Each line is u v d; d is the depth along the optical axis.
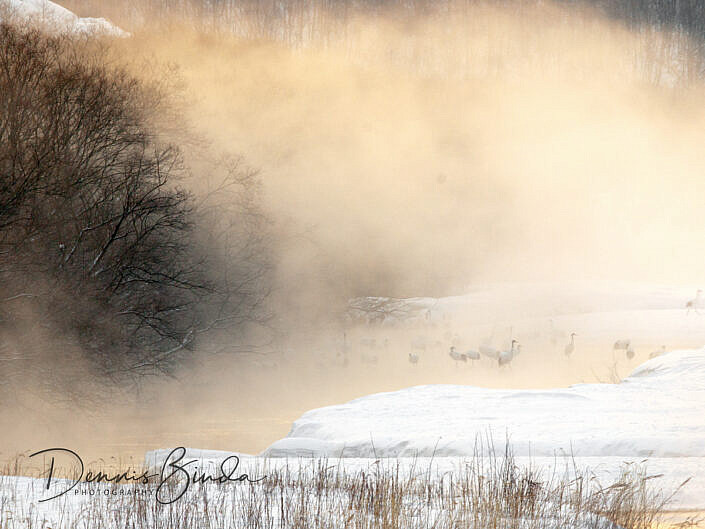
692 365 87.00
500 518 34.41
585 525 34.91
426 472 44.44
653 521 37.53
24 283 89.75
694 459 48.31
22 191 89.56
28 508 34.84
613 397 72.62
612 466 46.50
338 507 35.34
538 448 52.19
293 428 68.06
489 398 73.25
